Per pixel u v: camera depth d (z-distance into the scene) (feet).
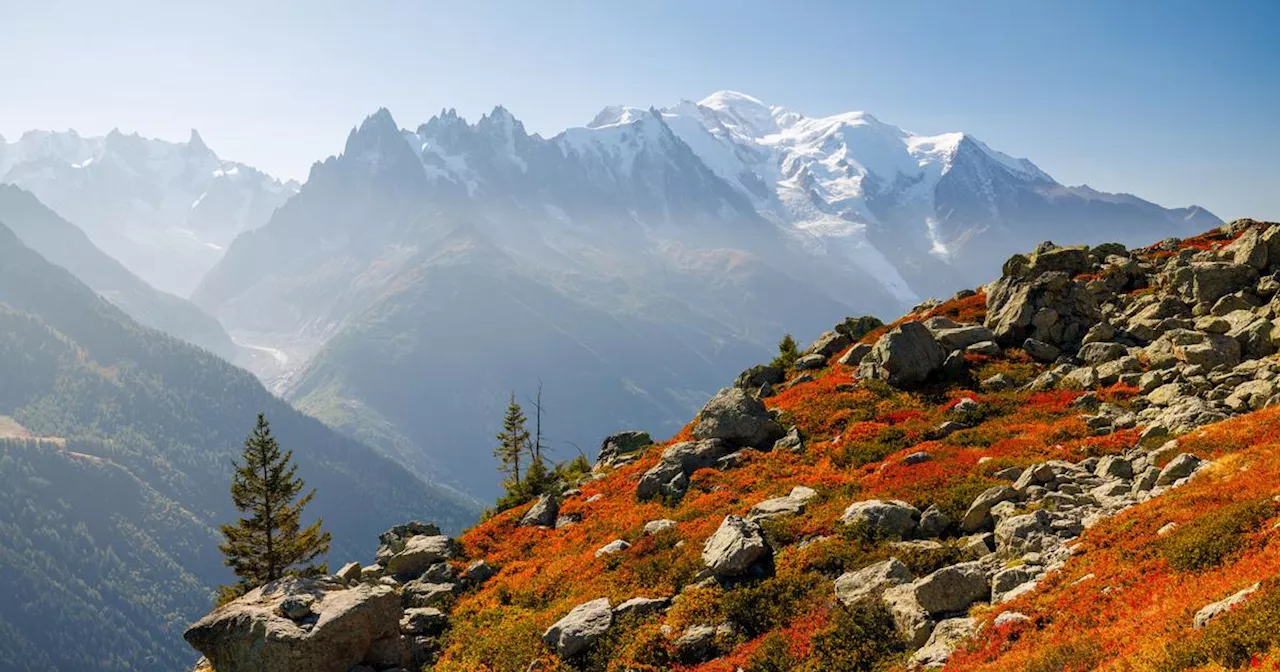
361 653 94.94
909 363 170.71
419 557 145.48
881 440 140.87
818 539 97.71
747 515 115.85
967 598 72.59
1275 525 60.03
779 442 154.92
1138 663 48.11
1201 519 66.13
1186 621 51.01
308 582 103.55
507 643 98.73
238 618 92.84
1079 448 111.65
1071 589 64.59
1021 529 80.74
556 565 124.06
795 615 82.84
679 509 132.46
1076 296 185.26
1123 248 249.14
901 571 80.89
